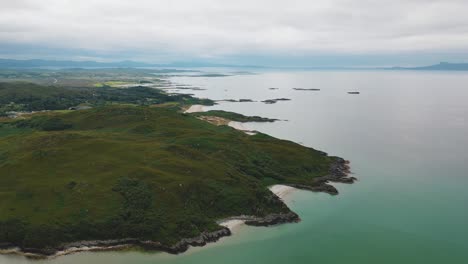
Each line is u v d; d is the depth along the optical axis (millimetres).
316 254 66375
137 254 64812
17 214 68938
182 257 64625
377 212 84125
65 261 61906
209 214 77312
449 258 65625
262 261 63938
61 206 71688
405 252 67312
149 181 80875
